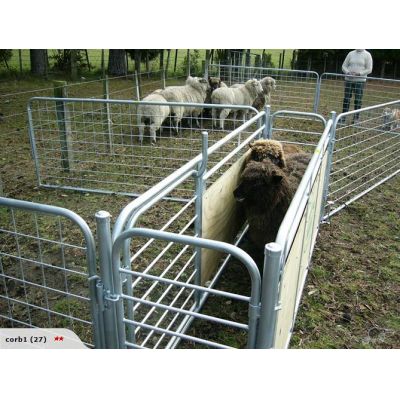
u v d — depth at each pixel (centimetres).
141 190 632
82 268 421
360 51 1046
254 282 182
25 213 538
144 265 422
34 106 1145
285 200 371
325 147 401
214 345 212
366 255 466
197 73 1975
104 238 203
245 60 1764
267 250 173
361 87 1070
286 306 253
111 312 223
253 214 378
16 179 662
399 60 2164
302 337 340
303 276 387
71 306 364
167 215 541
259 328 191
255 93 1054
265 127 502
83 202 590
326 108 1339
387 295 396
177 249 455
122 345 236
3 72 1802
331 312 371
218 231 364
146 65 2073
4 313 354
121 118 982
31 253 445
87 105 1109
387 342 338
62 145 656
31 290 385
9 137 872
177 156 770
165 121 978
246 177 359
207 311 366
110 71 2012
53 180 661
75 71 1839
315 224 444
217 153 795
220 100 962
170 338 333
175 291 387
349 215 569
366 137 961
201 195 311
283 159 444
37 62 1848
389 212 581
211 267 368
